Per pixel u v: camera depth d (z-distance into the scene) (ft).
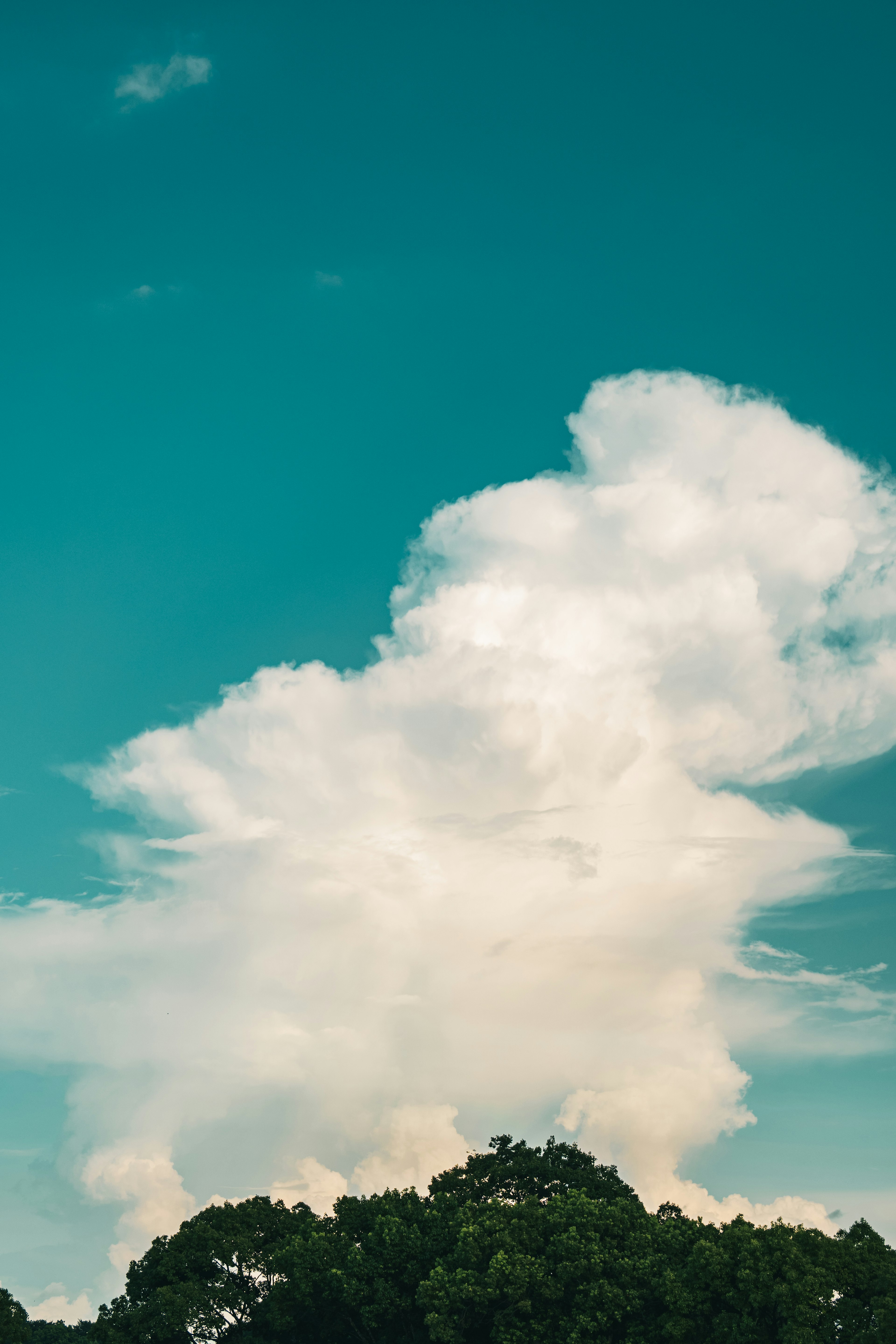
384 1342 209.26
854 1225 194.29
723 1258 177.17
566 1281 187.83
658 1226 195.93
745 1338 169.48
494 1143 254.47
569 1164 248.73
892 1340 158.10
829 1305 168.55
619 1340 186.39
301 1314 213.05
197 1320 205.77
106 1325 213.66
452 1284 191.72
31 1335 218.59
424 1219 211.41
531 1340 187.11
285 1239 221.66
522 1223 199.82
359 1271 200.95
